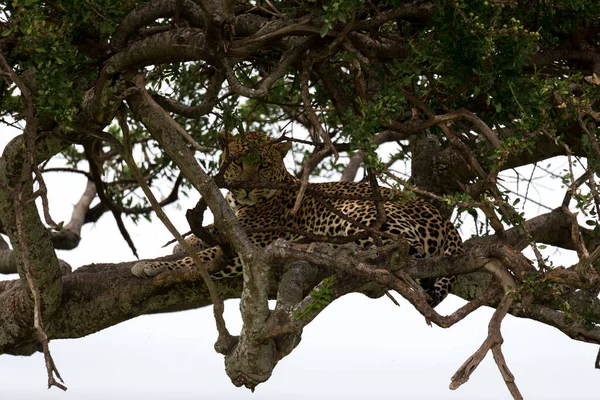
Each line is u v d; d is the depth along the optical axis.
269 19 15.14
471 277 19.03
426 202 20.06
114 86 14.29
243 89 13.58
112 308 18.78
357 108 15.77
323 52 14.23
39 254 17.20
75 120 14.83
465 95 15.27
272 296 18.45
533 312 17.88
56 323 18.89
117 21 14.34
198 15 14.87
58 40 13.85
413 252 17.45
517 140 13.70
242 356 15.23
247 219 21.97
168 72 17.53
